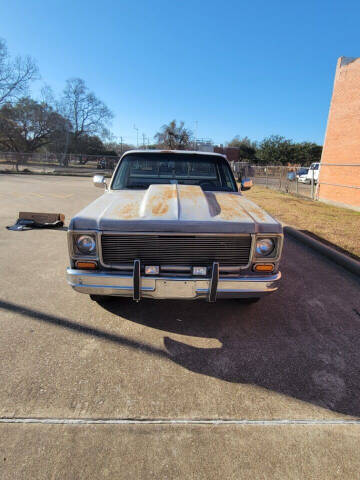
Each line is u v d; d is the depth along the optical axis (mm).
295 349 2613
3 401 1929
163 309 3182
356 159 9812
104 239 2432
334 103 11086
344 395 2107
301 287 3896
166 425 1813
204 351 2537
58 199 10758
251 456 1641
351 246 5449
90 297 3111
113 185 3748
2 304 3150
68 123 47531
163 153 3928
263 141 54344
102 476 1502
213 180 3850
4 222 6980
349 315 3225
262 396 2074
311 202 11461
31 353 2398
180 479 1506
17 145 45375
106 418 1843
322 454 1667
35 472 1508
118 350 2492
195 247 2455
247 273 2572
